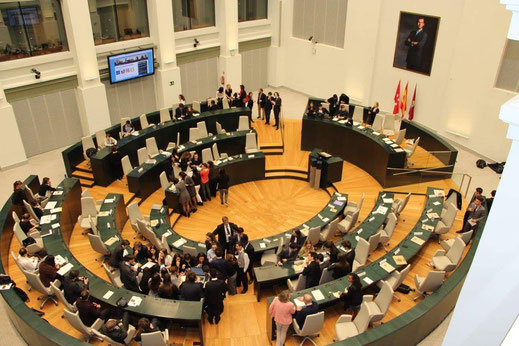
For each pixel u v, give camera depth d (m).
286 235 10.70
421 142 15.41
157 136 15.41
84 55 15.54
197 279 9.13
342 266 8.89
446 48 15.71
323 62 20.50
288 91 22.69
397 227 11.84
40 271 8.78
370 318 7.46
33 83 14.93
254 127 17.72
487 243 2.03
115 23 16.64
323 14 19.72
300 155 16.20
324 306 8.52
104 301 8.15
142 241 11.34
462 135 15.95
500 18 13.77
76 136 16.86
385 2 17.17
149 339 7.18
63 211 11.20
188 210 12.91
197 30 18.94
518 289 1.93
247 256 9.41
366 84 18.94
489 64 14.43
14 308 8.00
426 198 12.34
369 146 14.57
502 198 1.93
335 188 14.14
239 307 9.09
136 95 18.08
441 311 8.52
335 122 15.59
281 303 7.38
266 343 8.16
